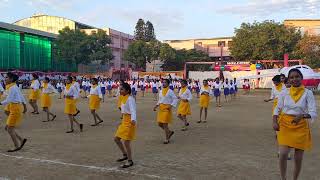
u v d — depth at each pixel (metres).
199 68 67.69
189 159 8.29
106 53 53.25
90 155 8.58
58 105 22.27
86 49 52.16
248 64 49.12
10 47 49.88
